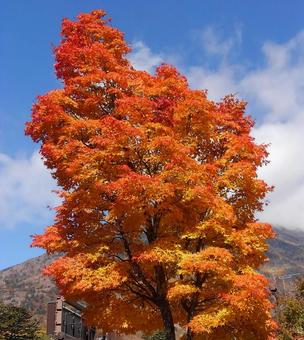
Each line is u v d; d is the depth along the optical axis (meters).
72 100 18.17
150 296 17.81
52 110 17.25
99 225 17.39
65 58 18.88
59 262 15.95
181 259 15.83
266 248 17.17
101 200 16.89
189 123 18.19
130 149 16.67
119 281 16.20
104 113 18.84
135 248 17.41
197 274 17.08
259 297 14.92
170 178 16.09
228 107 20.33
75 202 17.00
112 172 16.72
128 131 16.25
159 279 17.66
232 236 16.47
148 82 19.06
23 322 40.66
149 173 17.44
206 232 16.69
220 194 17.91
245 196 18.14
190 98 18.08
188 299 18.33
